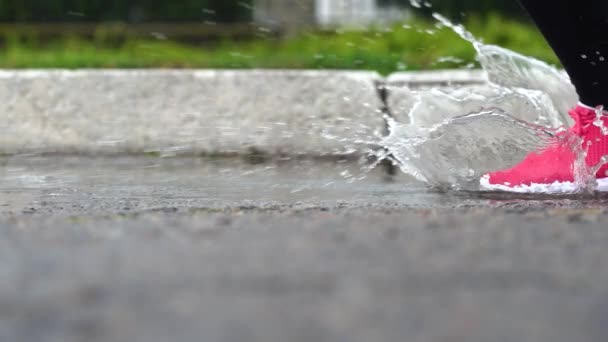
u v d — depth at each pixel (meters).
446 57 6.28
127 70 5.05
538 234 2.27
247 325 1.51
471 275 1.86
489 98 3.91
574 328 1.53
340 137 4.87
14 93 4.98
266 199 3.41
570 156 3.36
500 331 1.50
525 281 1.82
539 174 3.38
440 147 3.54
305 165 4.54
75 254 2.03
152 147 4.98
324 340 1.44
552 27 3.25
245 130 4.91
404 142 3.61
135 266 1.91
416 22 7.61
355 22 8.36
